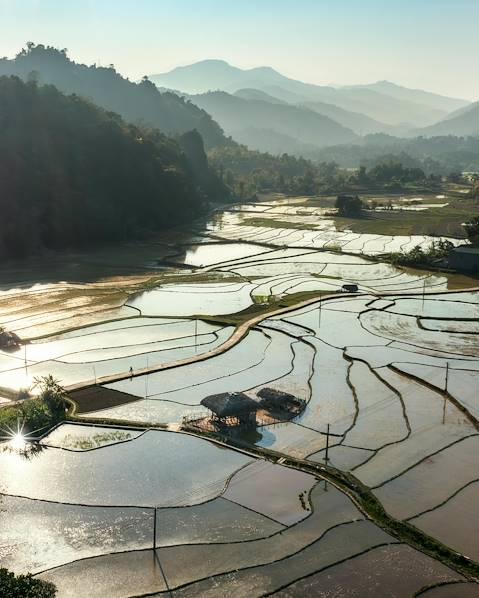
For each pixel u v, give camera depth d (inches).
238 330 2979.8
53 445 1824.6
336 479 1643.7
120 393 2224.4
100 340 2856.8
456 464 1737.2
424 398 2197.3
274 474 1669.5
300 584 1263.5
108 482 1626.5
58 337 2898.6
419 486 1620.3
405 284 4101.9
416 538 1395.2
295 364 2539.4
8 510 1502.2
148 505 1528.1
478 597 1229.1
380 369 2475.4
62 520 1465.3
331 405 2130.9
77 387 2257.6
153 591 1244.5
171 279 4237.2
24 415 1943.9
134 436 1883.6
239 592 1242.0
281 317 3235.7
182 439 1863.9
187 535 1412.4
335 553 1352.1
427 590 1246.3
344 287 3890.3
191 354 2672.2
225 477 1654.8
